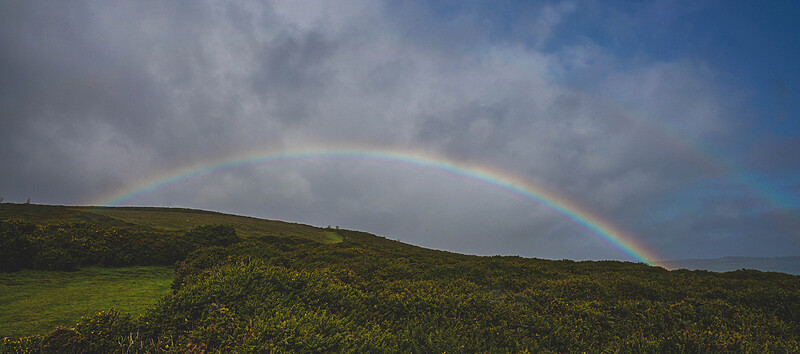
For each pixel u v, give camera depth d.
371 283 10.83
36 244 16.02
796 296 10.27
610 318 8.10
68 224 21.12
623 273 19.58
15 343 6.02
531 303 9.05
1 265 14.28
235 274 7.51
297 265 14.99
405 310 7.79
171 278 16.48
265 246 17.00
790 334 7.82
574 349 6.64
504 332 6.96
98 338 6.23
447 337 6.39
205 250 15.86
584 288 12.07
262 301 6.69
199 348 5.64
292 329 5.34
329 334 5.53
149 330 6.41
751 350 6.10
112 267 17.81
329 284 8.22
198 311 6.52
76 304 10.66
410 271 14.61
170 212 63.84
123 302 11.20
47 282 13.48
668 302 10.90
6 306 10.11
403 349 5.96
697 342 6.29
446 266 15.88
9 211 40.44
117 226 38.47
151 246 20.47
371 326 6.76
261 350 5.01
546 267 19.70
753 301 10.59
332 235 65.94
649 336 7.00
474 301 8.37
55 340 6.02
